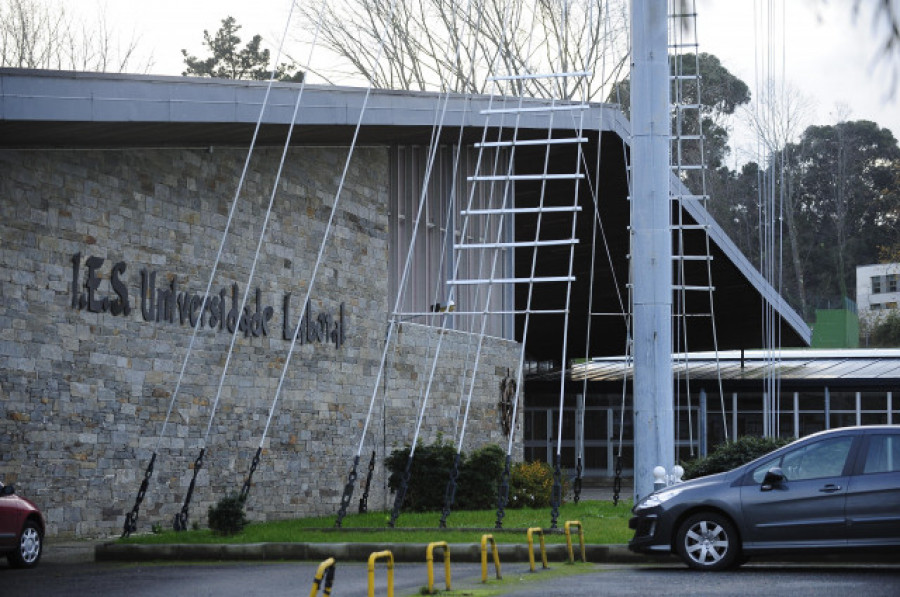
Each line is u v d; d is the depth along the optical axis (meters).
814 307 67.56
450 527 20.48
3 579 14.57
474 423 33.91
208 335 24.00
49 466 19.94
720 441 49.25
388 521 22.14
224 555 17.80
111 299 21.48
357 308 28.98
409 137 29.91
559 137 33.84
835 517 14.40
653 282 21.08
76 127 18.88
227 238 24.62
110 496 21.33
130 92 19.16
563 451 51.50
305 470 26.83
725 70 28.17
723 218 66.00
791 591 12.05
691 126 63.75
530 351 58.94
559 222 41.59
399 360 30.59
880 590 12.11
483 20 45.97
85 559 17.83
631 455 50.97
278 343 26.14
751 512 14.77
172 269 23.08
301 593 12.56
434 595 11.98
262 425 25.50
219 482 24.12
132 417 21.92
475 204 34.72
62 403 20.28
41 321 19.89
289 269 26.56
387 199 30.48
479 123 30.02
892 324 66.25
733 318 49.31
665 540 15.12
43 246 20.00
